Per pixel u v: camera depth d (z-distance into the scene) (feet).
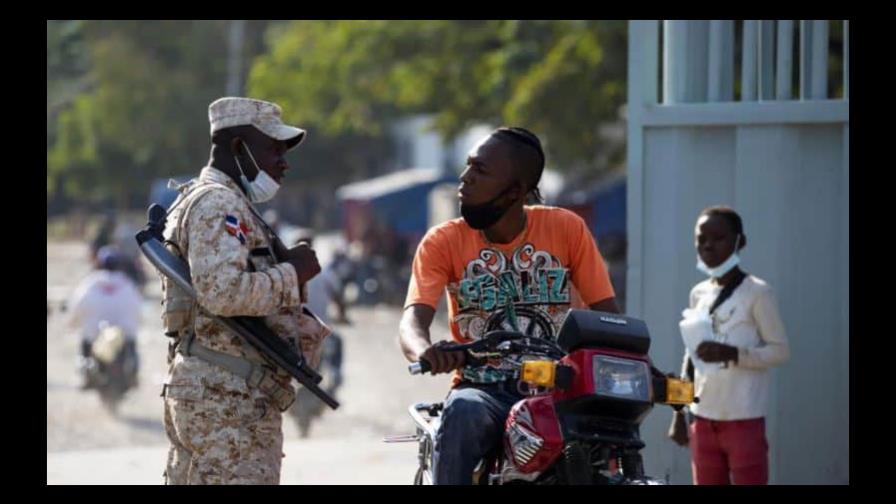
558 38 171.01
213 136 32.55
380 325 179.63
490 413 27.53
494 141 29.25
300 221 408.46
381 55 191.83
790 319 46.42
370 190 287.28
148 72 333.83
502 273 29.81
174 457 32.78
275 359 31.22
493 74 178.19
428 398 106.93
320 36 230.48
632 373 25.70
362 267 213.46
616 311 30.17
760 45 47.73
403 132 374.63
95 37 335.47
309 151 401.49
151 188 367.25
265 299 30.60
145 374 120.67
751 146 47.14
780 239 46.62
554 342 28.53
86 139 343.05
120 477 53.67
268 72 235.61
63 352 139.64
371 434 86.22
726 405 40.34
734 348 39.91
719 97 48.32
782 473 46.09
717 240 40.57
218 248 30.42
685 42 49.34
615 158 185.37
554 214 30.25
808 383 46.01
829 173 45.85
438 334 144.87
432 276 29.73
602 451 25.70
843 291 45.32
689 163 48.70
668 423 48.37
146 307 195.52
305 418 81.71
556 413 25.80
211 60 343.87
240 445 31.12
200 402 31.12
